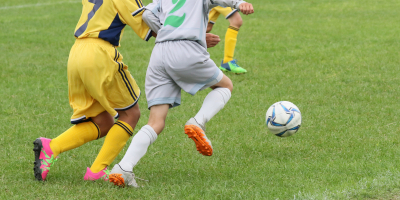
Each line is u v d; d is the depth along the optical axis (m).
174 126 21.16
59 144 14.56
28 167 16.09
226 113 22.84
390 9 59.78
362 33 44.53
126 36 46.41
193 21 14.24
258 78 29.83
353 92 25.78
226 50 31.80
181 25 14.20
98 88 14.15
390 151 16.78
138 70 32.38
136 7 14.59
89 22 14.40
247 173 15.23
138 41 43.66
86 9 14.70
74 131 14.79
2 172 15.43
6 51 39.03
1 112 23.27
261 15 57.62
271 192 13.16
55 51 39.31
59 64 34.72
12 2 70.56
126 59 35.84
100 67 14.12
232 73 31.27
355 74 29.77
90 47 14.20
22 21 54.56
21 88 27.95
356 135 18.91
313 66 32.47
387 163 15.41
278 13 58.97
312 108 23.09
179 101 14.75
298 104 23.88
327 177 14.34
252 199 12.73
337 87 26.97
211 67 14.49
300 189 13.37
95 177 14.51
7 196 13.15
